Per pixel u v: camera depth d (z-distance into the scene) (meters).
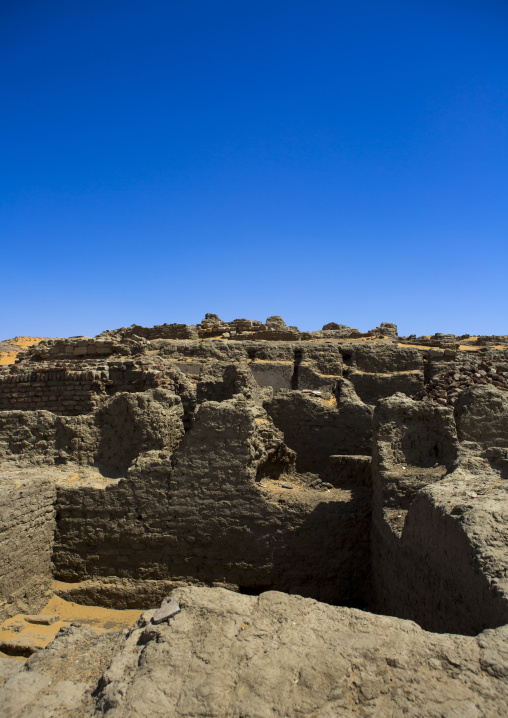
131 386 18.78
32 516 13.20
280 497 13.65
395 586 10.74
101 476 14.95
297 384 27.25
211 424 13.60
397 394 13.54
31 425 15.50
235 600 7.30
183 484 13.61
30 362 22.77
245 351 29.06
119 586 13.59
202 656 6.19
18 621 12.07
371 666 5.83
